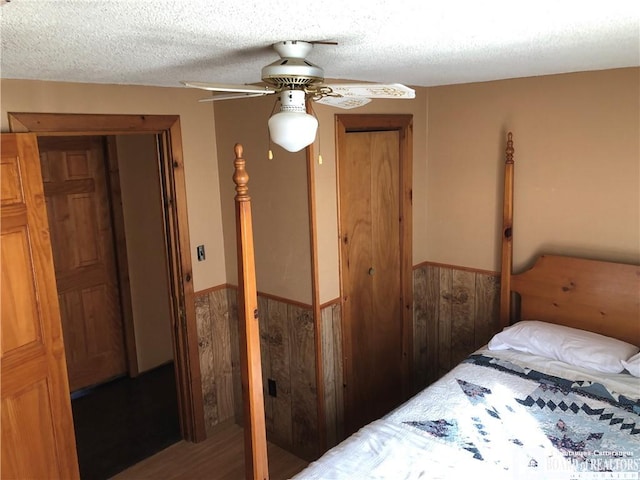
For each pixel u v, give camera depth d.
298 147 1.76
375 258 3.52
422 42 1.78
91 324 4.22
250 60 2.03
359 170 3.31
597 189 3.10
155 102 3.06
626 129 2.95
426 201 3.89
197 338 3.47
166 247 3.34
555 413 2.47
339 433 3.40
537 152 3.30
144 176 4.33
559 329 3.08
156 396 4.18
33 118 2.57
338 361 3.31
